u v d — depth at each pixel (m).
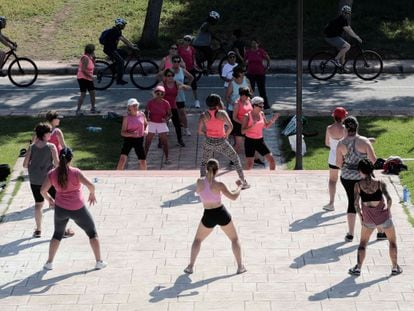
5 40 28.02
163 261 13.88
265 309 12.23
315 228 15.06
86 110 24.44
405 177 17.66
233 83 19.72
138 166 20.06
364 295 12.59
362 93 26.56
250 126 17.77
